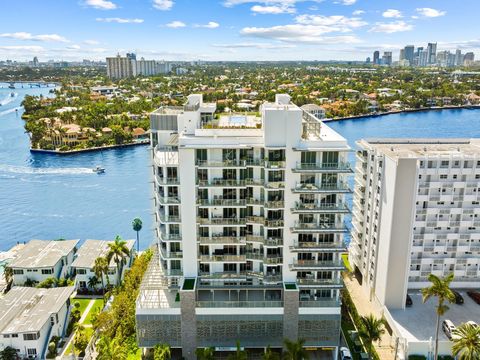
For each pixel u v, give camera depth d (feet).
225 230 242.99
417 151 284.20
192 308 236.84
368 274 298.97
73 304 299.58
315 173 227.81
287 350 234.79
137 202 541.34
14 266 323.57
